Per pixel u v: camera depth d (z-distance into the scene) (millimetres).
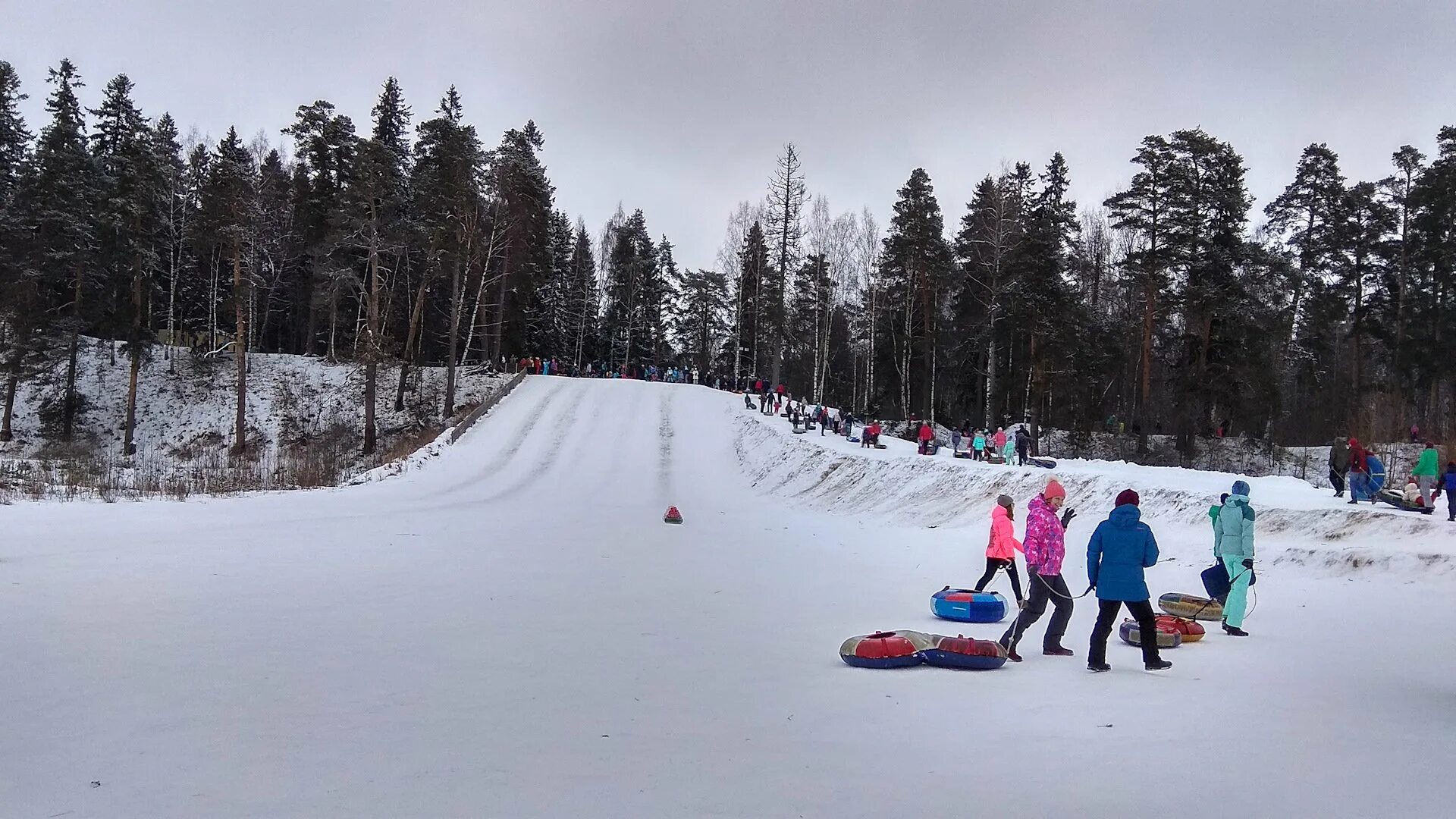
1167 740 6434
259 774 5574
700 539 22859
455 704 7461
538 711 7293
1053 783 5465
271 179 64625
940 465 30125
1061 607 9977
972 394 63031
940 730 6832
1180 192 46656
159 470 39219
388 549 18578
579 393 56094
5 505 23375
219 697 7449
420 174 50406
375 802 5117
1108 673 9047
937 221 55156
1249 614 12531
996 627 12125
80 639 9414
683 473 41719
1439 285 46781
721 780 5578
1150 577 15859
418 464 39469
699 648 10172
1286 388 57594
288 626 10539
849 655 9273
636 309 90688
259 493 31484
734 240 77125
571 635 10664
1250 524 11422
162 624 10359
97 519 21578
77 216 44688
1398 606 12359
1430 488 17688
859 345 75625
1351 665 9273
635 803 5133
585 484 38594
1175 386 49625
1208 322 44875
